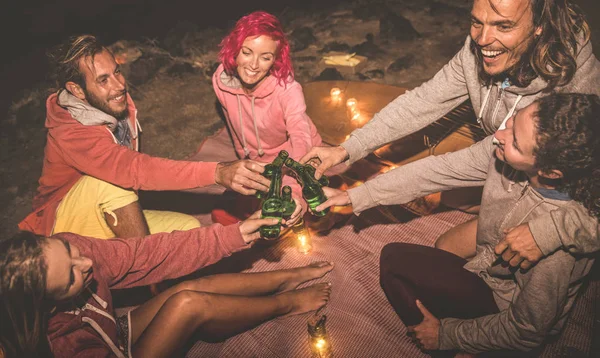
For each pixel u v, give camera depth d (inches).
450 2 246.5
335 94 155.6
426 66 203.2
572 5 80.9
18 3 270.8
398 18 229.8
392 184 102.0
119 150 104.7
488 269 93.4
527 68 84.7
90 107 104.6
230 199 139.6
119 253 92.4
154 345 86.1
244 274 104.7
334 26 237.5
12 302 70.6
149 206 142.1
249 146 128.3
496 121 96.0
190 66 214.7
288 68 113.1
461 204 127.7
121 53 225.1
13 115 192.2
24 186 163.5
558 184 79.4
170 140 177.6
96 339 83.4
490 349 88.9
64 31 247.4
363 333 104.7
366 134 106.3
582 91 82.6
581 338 100.7
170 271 95.6
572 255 77.7
